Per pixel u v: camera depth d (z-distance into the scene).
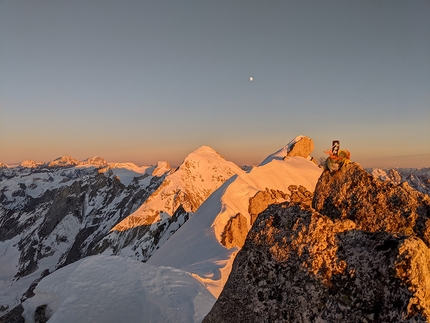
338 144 7.35
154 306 15.23
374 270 4.93
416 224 6.27
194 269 30.00
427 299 4.48
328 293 5.14
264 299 5.61
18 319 15.09
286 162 127.19
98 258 18.44
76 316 14.01
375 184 6.79
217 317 5.99
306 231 5.68
